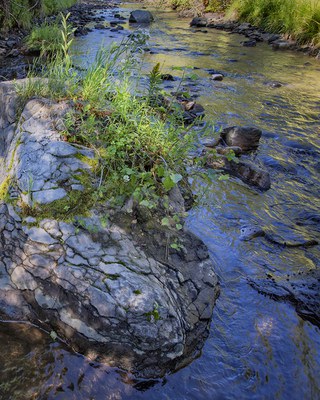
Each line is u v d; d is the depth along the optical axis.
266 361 2.57
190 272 2.88
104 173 3.00
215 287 2.95
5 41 10.17
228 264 3.32
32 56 9.26
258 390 2.41
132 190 2.97
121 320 2.40
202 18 16.80
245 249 3.53
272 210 4.21
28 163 3.03
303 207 4.32
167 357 2.43
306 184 4.80
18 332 2.57
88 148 3.10
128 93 3.68
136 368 2.41
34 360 2.42
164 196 3.17
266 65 10.38
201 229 3.70
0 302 2.67
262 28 15.00
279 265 3.39
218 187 4.45
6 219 2.87
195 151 5.04
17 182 2.98
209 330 2.71
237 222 3.90
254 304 2.96
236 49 12.14
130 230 2.85
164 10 21.23
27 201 2.86
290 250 3.60
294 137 6.02
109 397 2.29
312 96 8.02
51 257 2.63
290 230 3.91
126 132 3.22
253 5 15.75
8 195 2.97
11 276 2.71
